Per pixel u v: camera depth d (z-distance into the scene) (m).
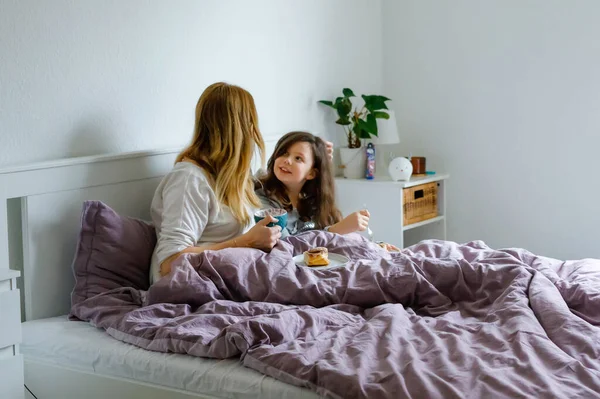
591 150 3.65
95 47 2.65
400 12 4.12
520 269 2.26
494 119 3.90
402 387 1.64
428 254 2.61
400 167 3.67
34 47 2.46
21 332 2.08
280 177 2.92
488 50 3.88
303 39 3.64
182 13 2.99
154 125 2.89
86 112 2.63
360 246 2.66
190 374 1.90
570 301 2.17
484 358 1.77
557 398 1.54
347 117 3.80
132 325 2.11
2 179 2.30
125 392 2.02
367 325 2.00
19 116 2.42
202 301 2.25
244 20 3.29
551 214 3.80
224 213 2.64
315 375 1.74
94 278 2.43
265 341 1.90
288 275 2.33
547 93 3.74
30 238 2.40
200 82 3.08
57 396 2.17
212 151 2.64
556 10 3.67
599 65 3.58
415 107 4.14
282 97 3.53
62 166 2.47
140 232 2.57
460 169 4.04
